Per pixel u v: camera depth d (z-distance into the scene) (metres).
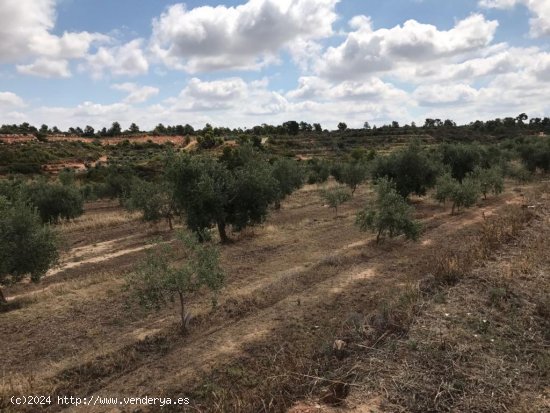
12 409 6.47
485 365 6.29
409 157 26.72
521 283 9.33
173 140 128.00
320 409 5.68
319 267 13.34
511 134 106.38
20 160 79.44
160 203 23.02
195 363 7.73
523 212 17.56
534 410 5.29
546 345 6.80
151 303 8.82
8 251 11.74
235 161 20.52
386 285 11.45
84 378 7.41
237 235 19.34
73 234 24.30
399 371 6.30
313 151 89.62
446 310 8.23
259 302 10.64
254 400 6.12
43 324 9.76
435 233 17.97
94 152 98.00
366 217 16.02
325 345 7.55
